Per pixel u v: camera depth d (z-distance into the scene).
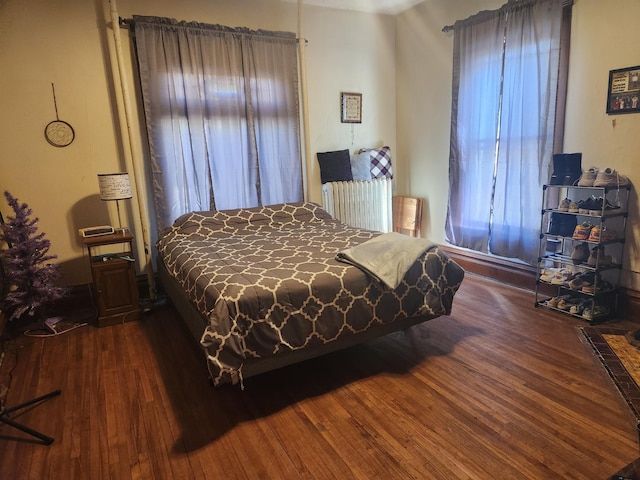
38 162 3.26
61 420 2.04
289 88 3.97
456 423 1.90
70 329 3.11
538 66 3.17
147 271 3.58
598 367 2.32
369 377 2.32
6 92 3.11
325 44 4.22
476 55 3.65
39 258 2.99
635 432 1.80
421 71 4.34
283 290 2.06
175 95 3.52
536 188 3.32
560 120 3.15
